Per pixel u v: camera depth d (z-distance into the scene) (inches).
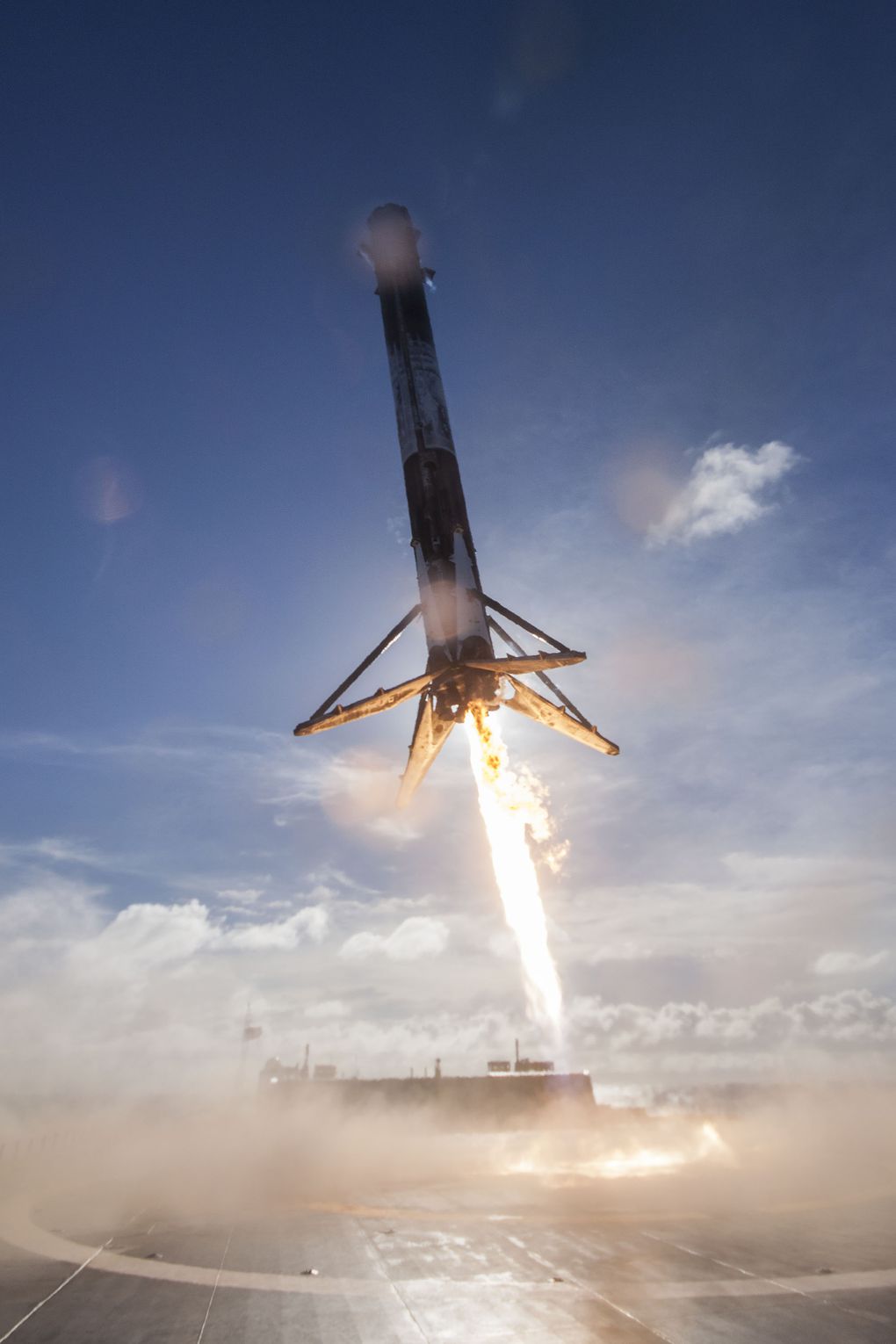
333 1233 642.8
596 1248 562.3
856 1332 372.2
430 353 1253.1
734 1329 377.4
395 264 1326.3
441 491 1122.0
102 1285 484.1
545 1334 377.1
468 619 1034.7
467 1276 489.4
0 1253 580.4
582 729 1091.3
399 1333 384.8
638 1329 380.2
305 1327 394.9
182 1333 388.5
